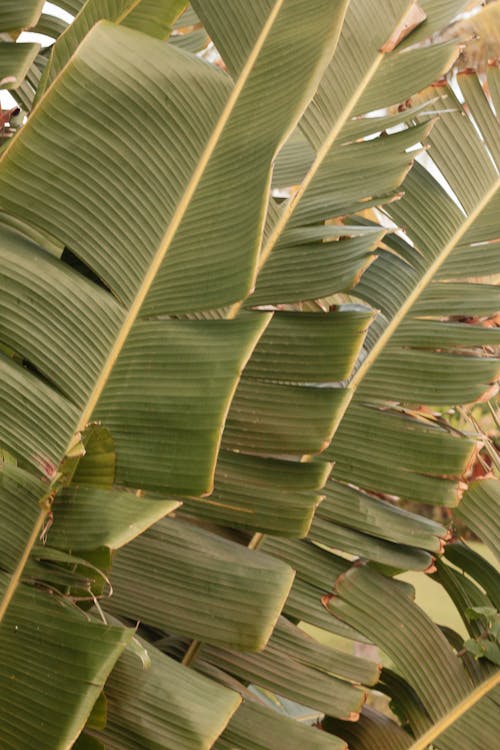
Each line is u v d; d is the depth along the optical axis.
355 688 3.12
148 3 2.97
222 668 3.11
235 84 2.70
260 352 2.94
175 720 2.74
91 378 2.66
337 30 2.63
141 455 2.60
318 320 2.92
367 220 3.34
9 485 2.62
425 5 3.17
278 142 2.57
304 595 3.17
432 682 3.20
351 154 3.04
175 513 3.00
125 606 2.90
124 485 2.62
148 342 2.64
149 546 2.93
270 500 2.93
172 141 2.66
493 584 3.23
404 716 3.27
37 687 2.57
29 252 2.70
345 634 3.15
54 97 2.62
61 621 2.59
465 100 3.26
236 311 2.99
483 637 3.18
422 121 3.30
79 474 2.64
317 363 2.90
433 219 3.27
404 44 3.09
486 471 3.21
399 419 3.12
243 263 2.58
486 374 3.10
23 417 2.66
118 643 2.54
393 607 3.17
